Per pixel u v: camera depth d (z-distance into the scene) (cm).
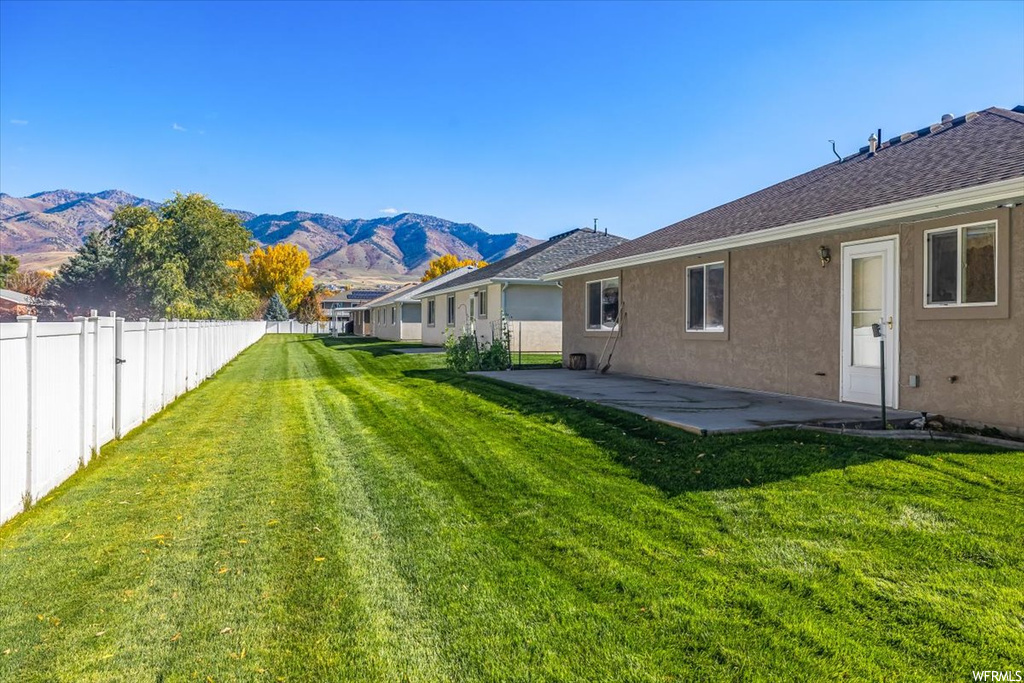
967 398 692
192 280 5181
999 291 656
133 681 275
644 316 1306
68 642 309
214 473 650
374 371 1794
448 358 1697
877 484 492
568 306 1645
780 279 962
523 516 482
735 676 265
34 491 532
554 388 1096
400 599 349
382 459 693
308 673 278
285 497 557
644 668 274
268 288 8631
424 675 274
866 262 823
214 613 337
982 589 328
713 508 471
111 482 615
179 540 452
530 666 279
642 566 380
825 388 886
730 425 686
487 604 339
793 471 534
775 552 389
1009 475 499
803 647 284
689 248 1052
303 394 1330
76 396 652
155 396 1070
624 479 561
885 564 363
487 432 795
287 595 357
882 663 270
